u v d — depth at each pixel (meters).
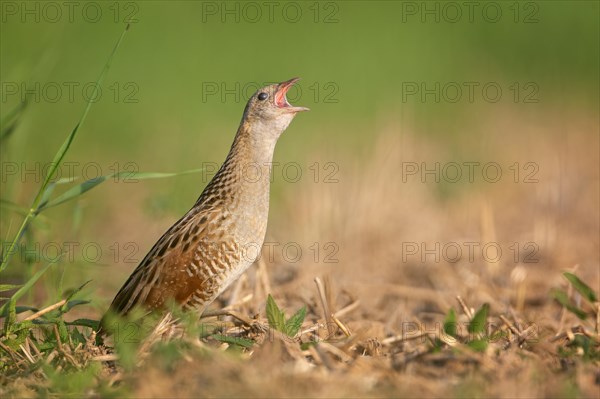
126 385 8.99
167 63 27.12
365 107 25.92
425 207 19.19
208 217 10.91
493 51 32.59
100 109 24.14
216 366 8.90
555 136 25.12
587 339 10.04
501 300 14.11
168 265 10.76
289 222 18.08
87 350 10.05
